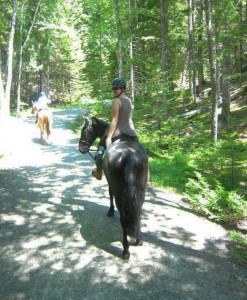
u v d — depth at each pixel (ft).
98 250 17.30
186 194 25.80
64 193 26.20
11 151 40.06
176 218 22.03
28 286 14.32
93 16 69.31
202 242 18.72
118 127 17.11
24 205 23.40
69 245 17.79
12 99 130.00
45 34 107.86
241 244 18.62
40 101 47.80
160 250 17.51
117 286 14.35
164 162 35.35
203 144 40.06
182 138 42.60
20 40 85.76
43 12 100.78
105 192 26.76
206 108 61.67
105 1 66.13
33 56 110.93
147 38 64.54
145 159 15.94
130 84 58.95
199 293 14.07
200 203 23.58
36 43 109.40
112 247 17.66
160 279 14.92
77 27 120.26
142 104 45.29
